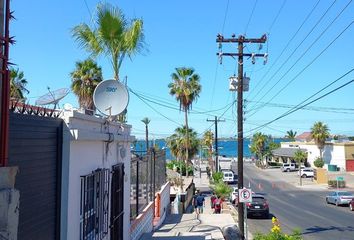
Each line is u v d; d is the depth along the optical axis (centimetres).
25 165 565
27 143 572
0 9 441
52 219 668
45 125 639
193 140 6612
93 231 852
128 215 1264
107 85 945
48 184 651
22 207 553
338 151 8094
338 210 3672
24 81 1308
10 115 522
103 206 918
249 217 3147
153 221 1911
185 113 5044
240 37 2400
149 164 1917
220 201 3120
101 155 924
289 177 7725
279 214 3378
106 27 1307
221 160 8025
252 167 10669
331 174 7488
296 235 1534
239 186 2306
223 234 1717
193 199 3969
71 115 711
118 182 1107
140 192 1669
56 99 715
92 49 1336
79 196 763
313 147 9025
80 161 771
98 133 848
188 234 1653
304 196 4975
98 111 931
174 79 4803
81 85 3484
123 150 1135
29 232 576
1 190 421
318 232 2503
